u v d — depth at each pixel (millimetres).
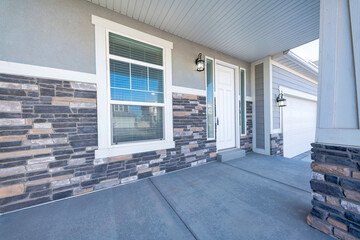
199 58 3193
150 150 2656
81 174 2074
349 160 1175
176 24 2680
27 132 1771
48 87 1881
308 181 2389
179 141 3010
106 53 2275
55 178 1917
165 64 2861
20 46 1746
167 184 2338
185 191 2105
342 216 1190
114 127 2383
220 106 3891
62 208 1736
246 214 1587
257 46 3541
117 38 2432
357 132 1150
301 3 2209
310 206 1711
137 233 1345
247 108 4391
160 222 1484
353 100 1182
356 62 1155
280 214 1575
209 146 3475
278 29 2859
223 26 2740
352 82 1189
